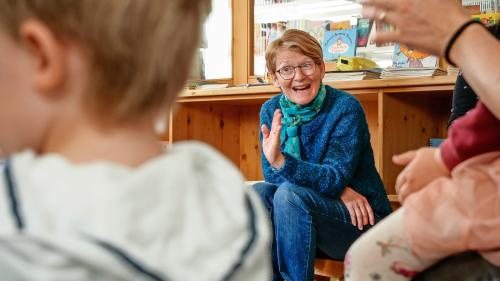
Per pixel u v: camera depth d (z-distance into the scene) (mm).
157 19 523
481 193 783
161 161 521
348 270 946
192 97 2637
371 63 2445
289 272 1839
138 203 485
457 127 851
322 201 1802
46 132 517
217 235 528
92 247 442
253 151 3055
